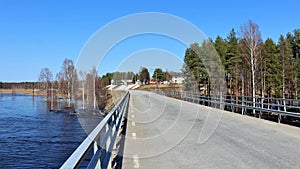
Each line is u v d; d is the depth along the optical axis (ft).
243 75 175.11
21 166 58.13
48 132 97.25
